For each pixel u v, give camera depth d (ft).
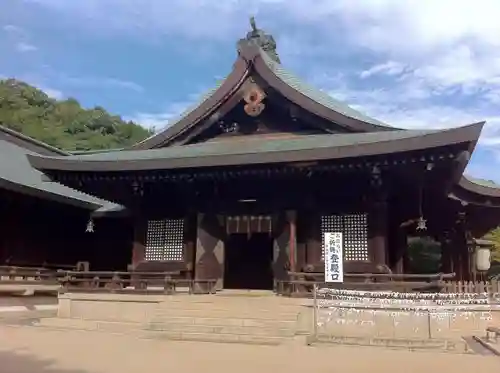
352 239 53.83
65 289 55.11
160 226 63.31
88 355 31.55
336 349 36.22
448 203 66.95
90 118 275.39
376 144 46.39
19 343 37.32
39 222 78.18
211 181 58.75
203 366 27.73
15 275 67.31
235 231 59.26
